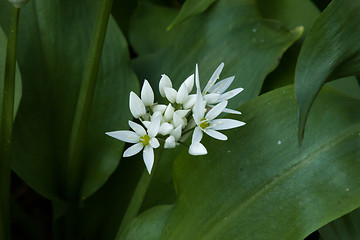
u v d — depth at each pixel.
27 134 0.40
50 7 0.40
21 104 0.40
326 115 0.35
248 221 0.34
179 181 0.36
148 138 0.34
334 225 0.35
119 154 0.40
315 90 0.32
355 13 0.33
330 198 0.34
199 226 0.35
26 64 0.40
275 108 0.36
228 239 0.34
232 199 0.35
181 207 0.35
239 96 0.39
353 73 0.34
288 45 0.40
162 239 0.35
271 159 0.35
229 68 0.40
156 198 0.40
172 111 0.34
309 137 0.35
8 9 0.40
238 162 0.35
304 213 0.34
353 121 0.35
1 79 0.37
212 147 0.36
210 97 0.34
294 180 0.35
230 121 0.34
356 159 0.34
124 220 0.37
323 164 0.34
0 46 0.37
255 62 0.40
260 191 0.35
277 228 0.34
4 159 0.37
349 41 0.33
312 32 0.33
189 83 0.34
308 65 0.33
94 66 0.37
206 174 0.35
